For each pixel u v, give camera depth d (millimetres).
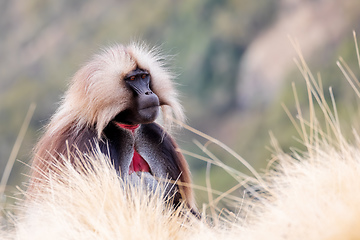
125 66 10609
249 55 80812
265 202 8789
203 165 49219
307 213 7738
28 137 52312
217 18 88562
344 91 50156
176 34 91875
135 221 9047
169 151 11461
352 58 56781
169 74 11719
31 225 9453
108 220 9188
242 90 78125
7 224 9688
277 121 55906
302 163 9320
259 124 58500
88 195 9586
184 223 9914
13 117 85312
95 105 10438
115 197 9562
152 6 100125
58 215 9234
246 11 85562
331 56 62125
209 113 79625
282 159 9398
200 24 90125
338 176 8297
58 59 103750
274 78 72625
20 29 119938
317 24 70500
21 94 90438
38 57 107750
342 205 7609
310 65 63062
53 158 10477
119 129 10930
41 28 114250
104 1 109875
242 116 75062
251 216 8758
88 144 10484
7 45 116562
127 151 10914
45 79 96062
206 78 84000
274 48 76938
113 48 10977
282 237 7637
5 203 9883
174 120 11383
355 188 8031
